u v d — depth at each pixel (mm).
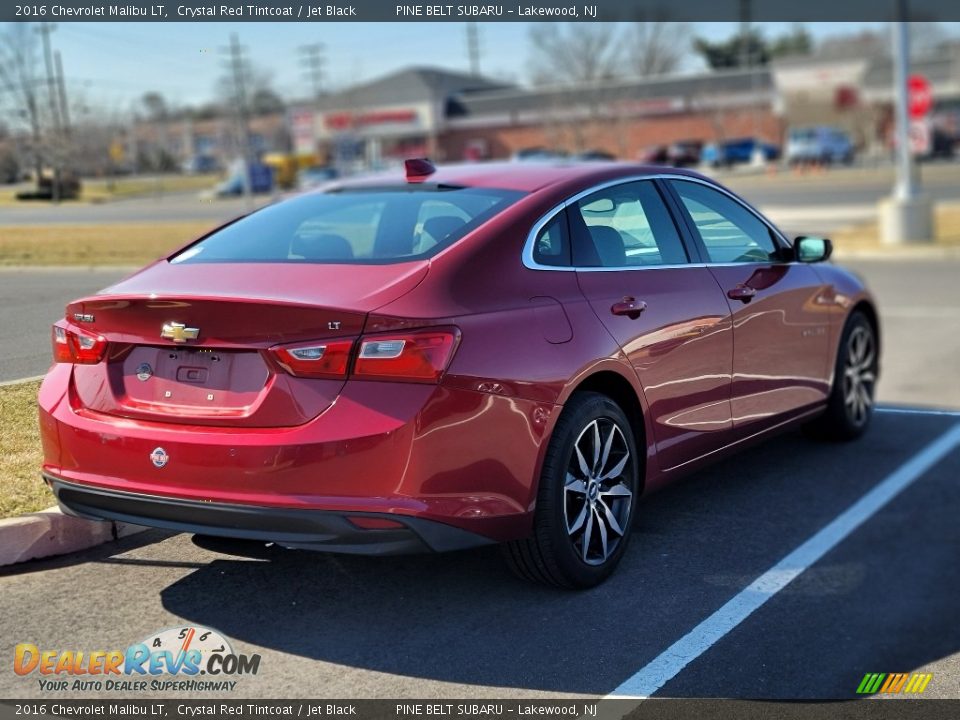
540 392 3658
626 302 4160
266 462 3318
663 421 4359
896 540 4750
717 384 4707
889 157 58469
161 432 3463
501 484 3570
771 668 3512
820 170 49219
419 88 64875
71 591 3957
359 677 3365
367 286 3535
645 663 3506
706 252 4840
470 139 65125
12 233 7918
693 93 59188
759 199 31984
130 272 6848
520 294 3777
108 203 11375
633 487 4191
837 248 18922
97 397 3635
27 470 4590
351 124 64562
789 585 4223
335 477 3314
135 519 3561
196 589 4008
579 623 3787
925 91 19594
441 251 3750
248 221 4484
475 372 3471
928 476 5703
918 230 19188
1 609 3785
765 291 5113
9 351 5234
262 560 4305
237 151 54031
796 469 5816
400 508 3336
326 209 4414
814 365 5699
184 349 3520
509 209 4027
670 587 4145
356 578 4148
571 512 3949
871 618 3941
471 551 4461
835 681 3439
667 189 4805
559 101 58312
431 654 3523
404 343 3357
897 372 8711
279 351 3361
